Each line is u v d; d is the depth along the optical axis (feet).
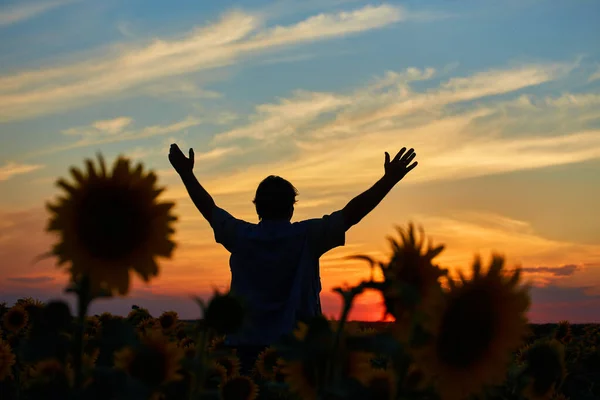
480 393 5.09
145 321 18.48
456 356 5.01
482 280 4.98
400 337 5.19
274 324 16.34
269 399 10.52
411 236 5.34
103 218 5.14
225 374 10.69
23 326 15.39
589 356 11.59
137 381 5.14
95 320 13.42
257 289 16.76
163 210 5.30
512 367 6.86
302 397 6.00
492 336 5.01
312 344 5.56
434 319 4.91
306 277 16.92
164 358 5.89
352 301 5.34
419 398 5.23
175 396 5.85
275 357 12.50
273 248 17.03
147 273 5.22
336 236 16.96
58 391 5.11
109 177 5.23
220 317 5.98
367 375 5.86
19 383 7.96
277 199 17.48
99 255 5.16
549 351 6.83
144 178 5.30
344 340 5.54
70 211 5.11
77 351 5.14
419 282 5.29
